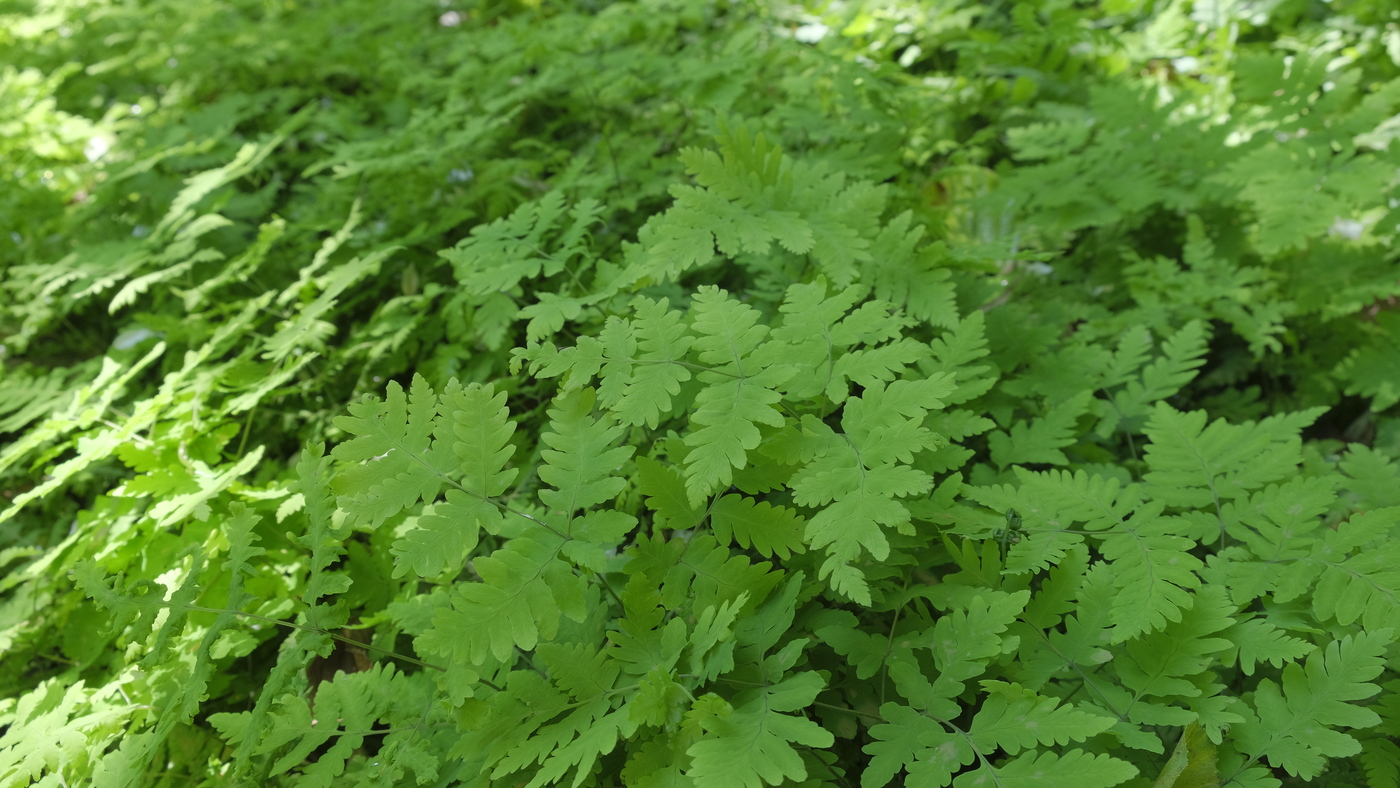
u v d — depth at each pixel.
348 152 3.12
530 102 3.70
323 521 1.59
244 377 2.55
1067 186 2.88
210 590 2.08
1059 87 3.54
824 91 3.15
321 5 5.53
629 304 2.07
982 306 2.58
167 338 2.85
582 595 1.48
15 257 3.70
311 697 2.05
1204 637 1.53
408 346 2.72
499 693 1.49
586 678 1.49
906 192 2.62
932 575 1.85
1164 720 1.41
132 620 1.60
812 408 1.77
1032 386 2.18
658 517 1.63
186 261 3.24
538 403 2.48
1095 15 4.02
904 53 3.86
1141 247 2.91
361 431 1.54
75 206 3.92
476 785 1.46
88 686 2.17
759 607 1.61
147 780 1.89
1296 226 2.47
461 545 1.48
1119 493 1.87
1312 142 2.62
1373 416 2.53
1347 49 3.38
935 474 2.02
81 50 5.57
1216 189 2.74
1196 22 3.67
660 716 1.36
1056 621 1.58
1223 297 2.59
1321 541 1.57
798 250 1.95
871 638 1.58
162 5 5.55
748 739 1.32
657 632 1.54
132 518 2.27
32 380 2.96
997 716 1.38
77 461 2.17
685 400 1.94
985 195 3.08
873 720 1.57
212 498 2.15
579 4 4.90
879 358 1.64
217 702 2.09
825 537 1.46
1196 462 1.78
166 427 2.40
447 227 2.94
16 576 2.23
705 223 1.98
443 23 5.23
